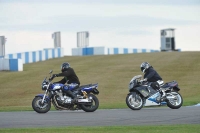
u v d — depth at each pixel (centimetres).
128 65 12294
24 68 12538
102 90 8638
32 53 14825
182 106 5478
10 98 7944
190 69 11081
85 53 19062
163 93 5172
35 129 3506
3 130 3472
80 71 11481
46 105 4903
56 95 4959
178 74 10481
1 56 13550
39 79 10200
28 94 8356
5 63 12019
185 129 3450
